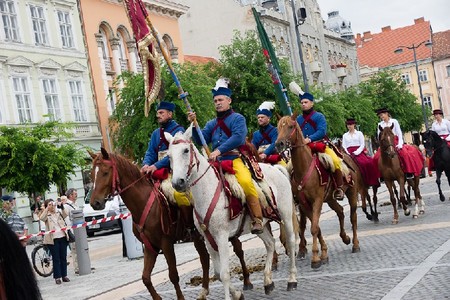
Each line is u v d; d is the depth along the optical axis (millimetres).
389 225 16812
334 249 13859
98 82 39625
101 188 9172
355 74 85125
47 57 35781
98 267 17562
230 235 9008
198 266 14391
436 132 21328
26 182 25781
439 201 21469
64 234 15352
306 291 9805
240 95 37594
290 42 65062
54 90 36219
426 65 93375
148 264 9391
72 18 38500
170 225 9391
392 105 59844
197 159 8516
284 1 64750
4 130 26188
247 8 59125
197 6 60406
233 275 12234
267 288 9898
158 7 45844
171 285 12320
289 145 11117
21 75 33812
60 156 26031
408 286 9117
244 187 9000
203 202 8633
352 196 13172
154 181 9680
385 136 16844
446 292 8469
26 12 34969
